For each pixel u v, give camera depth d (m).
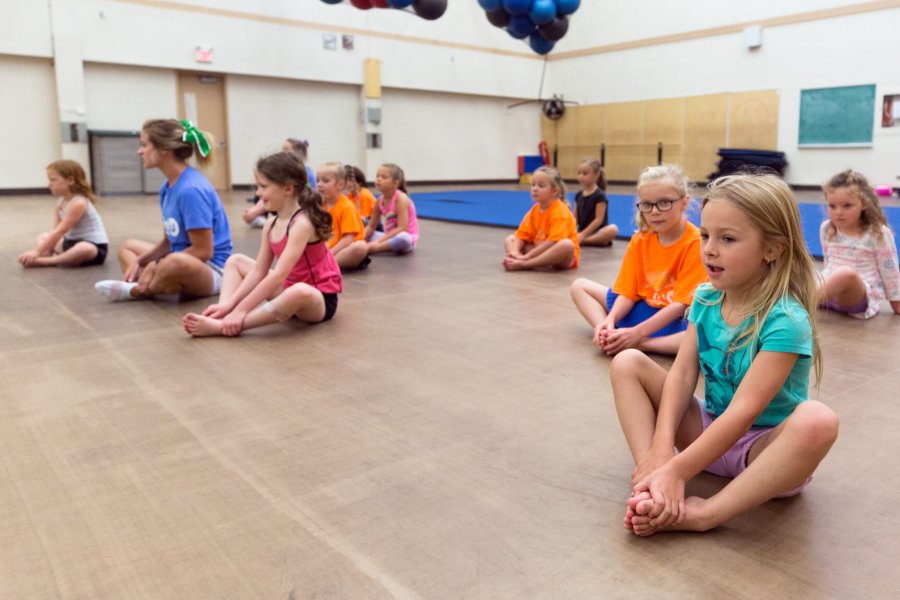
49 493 1.47
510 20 10.81
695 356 1.47
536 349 2.59
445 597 1.12
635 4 15.27
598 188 5.87
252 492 1.47
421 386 2.16
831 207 3.20
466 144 16.64
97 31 11.38
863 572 1.19
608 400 2.04
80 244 4.32
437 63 15.46
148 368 2.32
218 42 12.55
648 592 1.13
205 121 12.98
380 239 5.14
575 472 1.57
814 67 12.82
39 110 11.35
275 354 2.50
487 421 1.88
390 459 1.64
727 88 14.06
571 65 16.84
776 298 1.30
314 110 14.23
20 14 10.77
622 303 2.62
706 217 1.33
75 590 1.14
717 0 13.93
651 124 15.41
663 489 1.28
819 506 1.42
